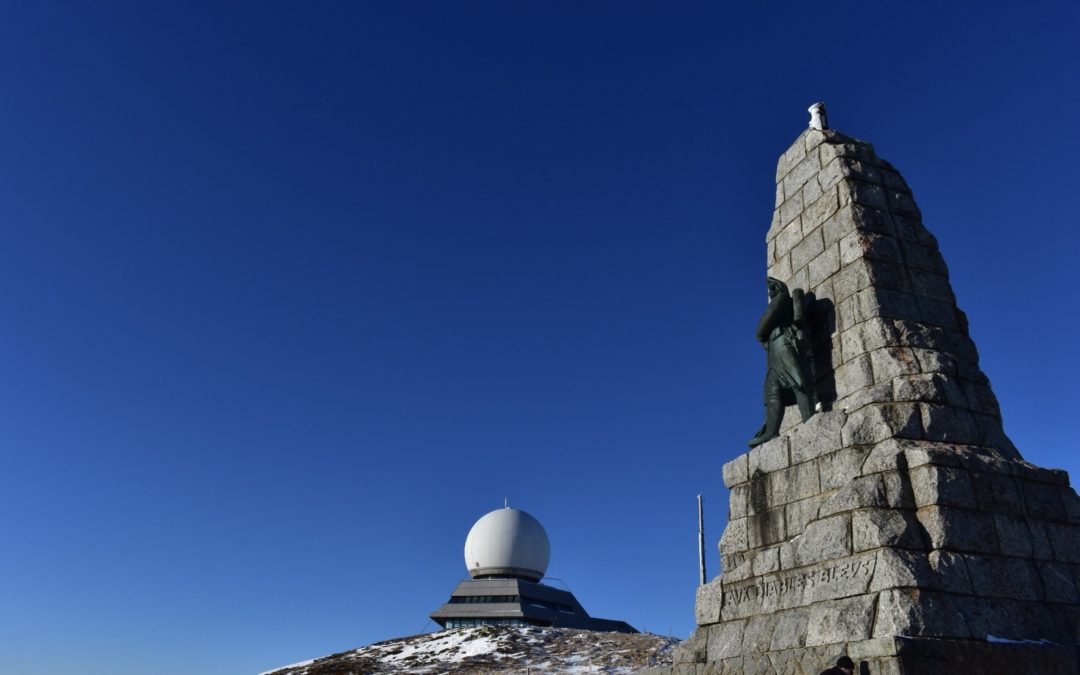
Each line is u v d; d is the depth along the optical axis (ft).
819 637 38.19
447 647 164.96
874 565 37.22
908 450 40.06
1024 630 36.91
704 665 45.14
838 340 48.52
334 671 154.20
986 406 44.14
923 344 46.19
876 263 48.24
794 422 50.93
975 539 38.04
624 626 228.22
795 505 44.39
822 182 53.16
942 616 35.42
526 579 223.30
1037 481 41.01
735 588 45.57
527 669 139.95
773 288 51.19
